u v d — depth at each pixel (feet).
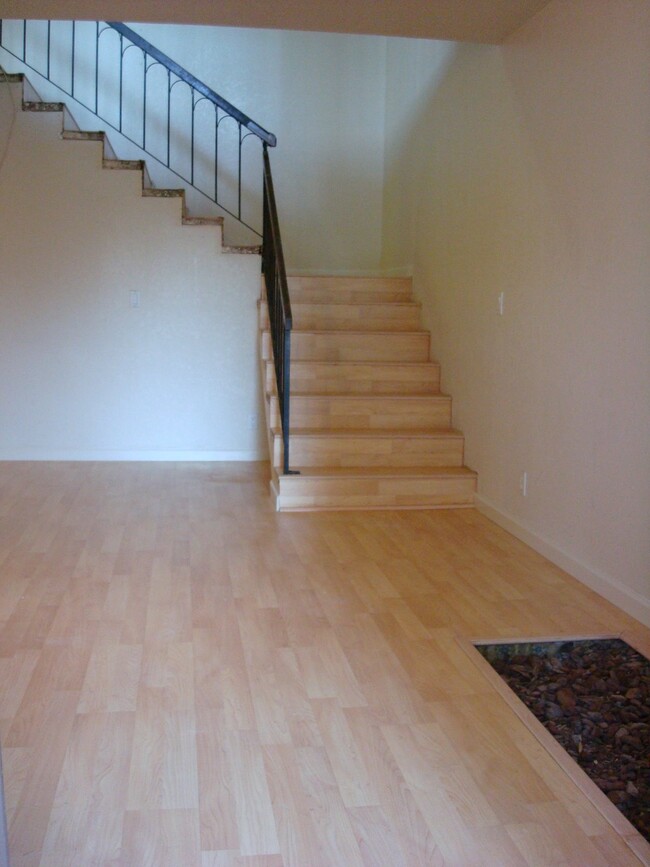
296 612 10.43
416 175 19.95
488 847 5.93
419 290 19.74
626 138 10.42
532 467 13.42
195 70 22.48
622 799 6.73
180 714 7.74
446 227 17.63
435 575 12.00
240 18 12.91
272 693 8.21
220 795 6.48
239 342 19.70
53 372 19.25
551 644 9.70
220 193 22.95
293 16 12.82
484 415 15.49
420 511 15.66
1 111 18.30
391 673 8.72
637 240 10.23
